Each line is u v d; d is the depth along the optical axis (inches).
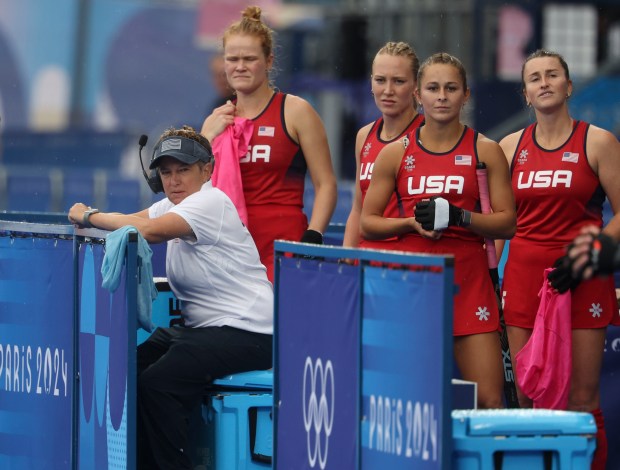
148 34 2869.1
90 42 2886.3
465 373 680.4
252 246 726.5
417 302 498.3
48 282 714.8
